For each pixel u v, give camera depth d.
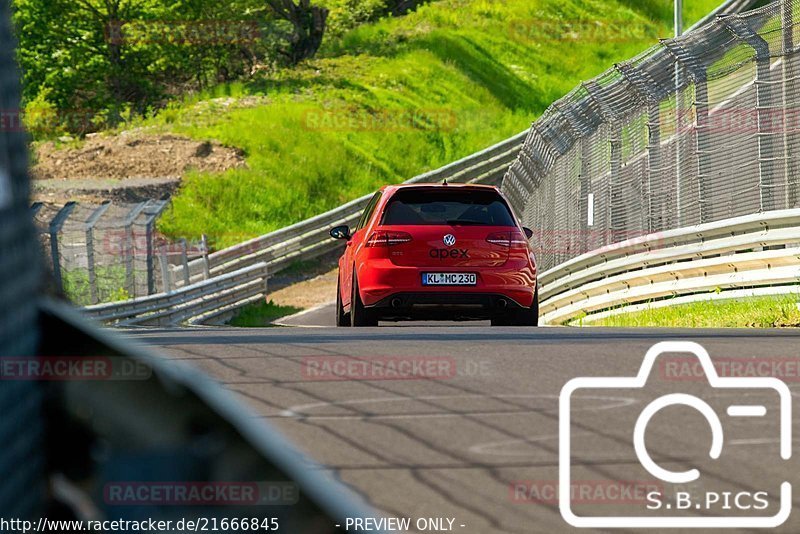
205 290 100.00
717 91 62.22
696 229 58.06
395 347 30.69
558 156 90.69
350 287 48.28
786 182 54.84
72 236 76.94
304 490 2.77
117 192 156.88
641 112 72.25
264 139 179.88
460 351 29.64
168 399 2.92
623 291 67.38
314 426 18.59
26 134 3.17
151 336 35.69
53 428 2.90
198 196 162.25
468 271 44.59
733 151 59.59
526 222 113.56
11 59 3.20
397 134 192.62
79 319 3.09
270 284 136.50
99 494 2.80
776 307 49.38
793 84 55.25
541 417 19.56
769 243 52.19
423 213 45.12
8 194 2.99
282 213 164.75
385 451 16.64
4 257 2.92
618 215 76.12
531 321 46.28
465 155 191.12
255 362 27.11
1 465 2.80
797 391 22.53
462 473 15.30
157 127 183.12
